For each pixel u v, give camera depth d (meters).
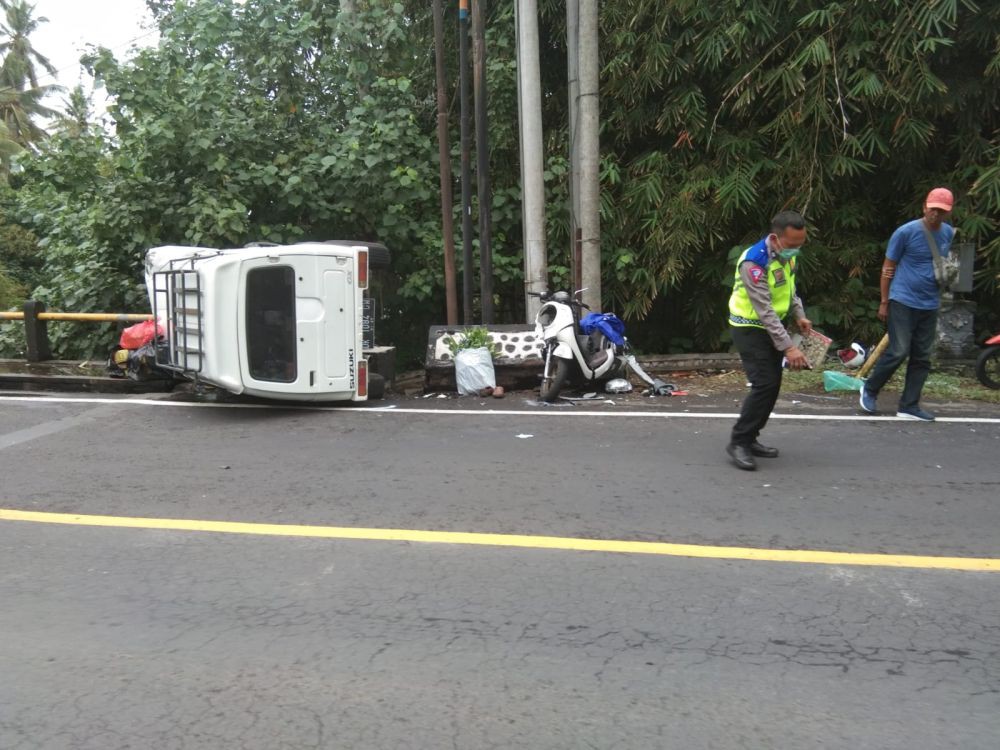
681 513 4.68
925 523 4.48
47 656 3.19
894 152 9.48
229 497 5.07
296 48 10.80
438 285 10.69
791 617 3.43
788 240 5.11
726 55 9.51
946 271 6.66
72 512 4.83
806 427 6.71
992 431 6.51
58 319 10.16
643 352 11.30
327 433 6.73
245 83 10.80
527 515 4.68
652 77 9.76
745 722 2.72
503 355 8.98
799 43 9.25
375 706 2.84
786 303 5.30
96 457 6.04
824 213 9.93
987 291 10.09
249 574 3.93
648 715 2.77
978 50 8.99
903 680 2.95
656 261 10.12
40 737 2.69
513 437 6.54
